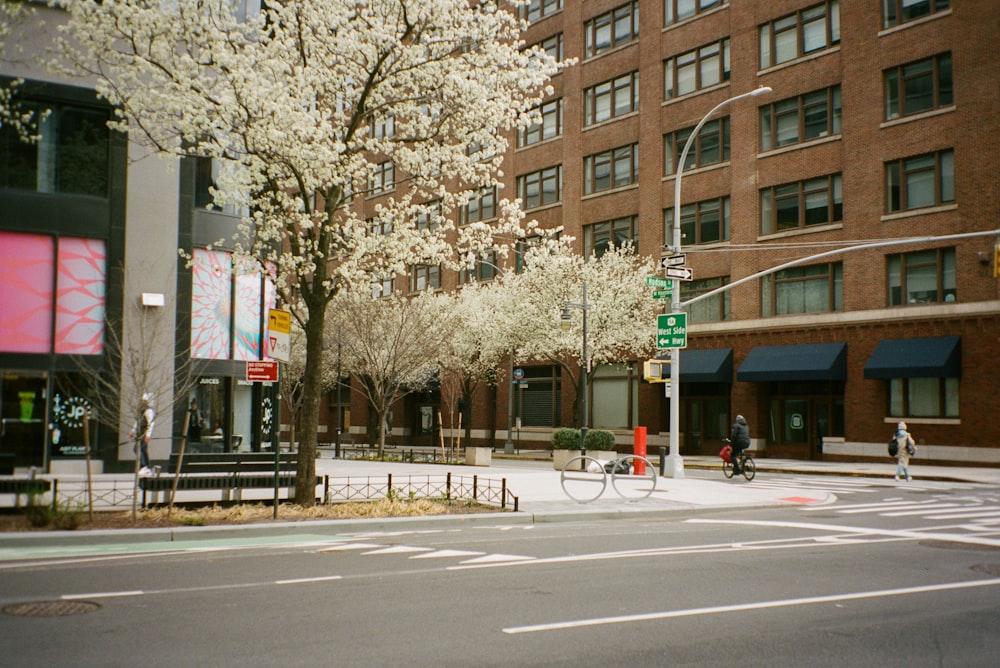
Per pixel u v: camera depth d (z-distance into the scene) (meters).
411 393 58.12
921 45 33.38
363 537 13.06
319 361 15.73
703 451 40.66
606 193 45.38
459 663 5.98
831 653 6.30
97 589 8.66
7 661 5.97
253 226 23.73
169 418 21.56
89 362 21.00
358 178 16.72
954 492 22.09
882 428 33.47
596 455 30.98
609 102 46.03
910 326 32.88
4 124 20.75
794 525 14.84
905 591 8.66
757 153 38.69
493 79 17.27
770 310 37.88
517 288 41.78
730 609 7.77
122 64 16.20
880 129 34.41
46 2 20.78
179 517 13.87
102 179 21.81
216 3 15.38
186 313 22.45
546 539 12.81
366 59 16.33
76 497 15.39
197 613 7.53
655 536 13.23
